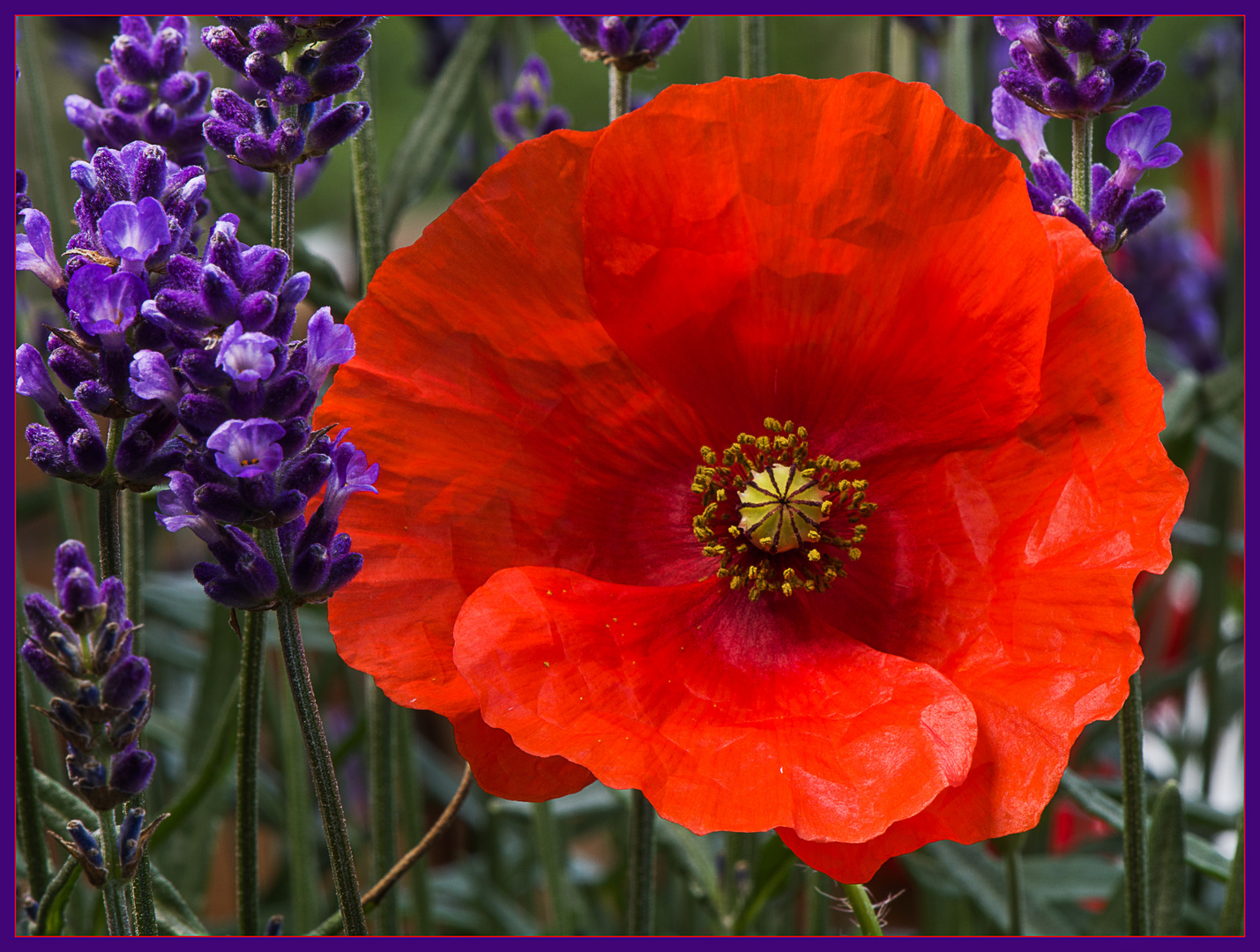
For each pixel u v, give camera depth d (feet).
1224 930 1.21
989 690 1.10
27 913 1.11
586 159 1.13
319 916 1.50
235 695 1.25
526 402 1.15
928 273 1.13
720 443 1.18
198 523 1.03
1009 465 1.13
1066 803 1.57
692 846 1.33
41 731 1.35
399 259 1.12
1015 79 1.15
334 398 1.12
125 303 1.03
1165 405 1.40
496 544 1.14
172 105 1.18
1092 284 1.11
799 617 1.17
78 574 1.01
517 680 1.09
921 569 1.16
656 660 1.14
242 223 1.29
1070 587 1.10
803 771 1.09
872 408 1.17
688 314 1.15
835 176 1.13
